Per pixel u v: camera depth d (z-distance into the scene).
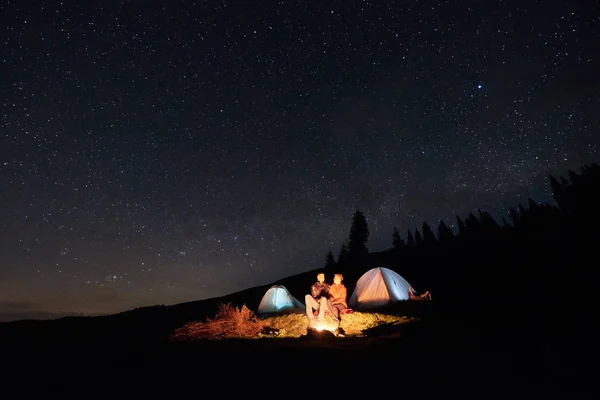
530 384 5.05
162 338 9.27
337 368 5.87
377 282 15.62
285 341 8.23
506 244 27.67
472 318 10.12
